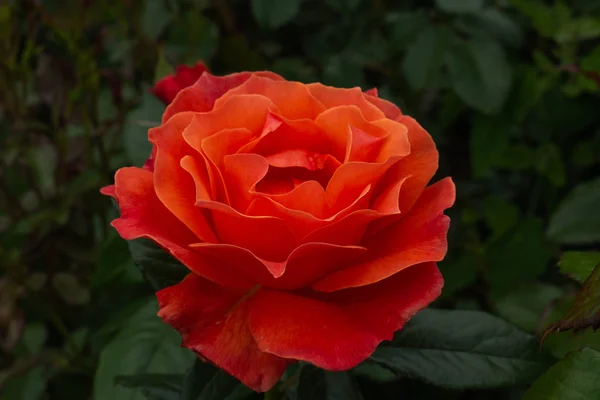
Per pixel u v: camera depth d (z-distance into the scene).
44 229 0.52
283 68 0.54
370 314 0.30
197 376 0.33
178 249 0.30
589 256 0.33
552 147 0.51
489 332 0.35
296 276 0.31
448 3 0.49
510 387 0.34
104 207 0.51
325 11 0.62
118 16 0.53
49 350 0.52
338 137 0.32
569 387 0.31
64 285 0.52
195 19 0.54
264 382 0.30
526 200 0.55
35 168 0.53
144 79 0.55
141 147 0.42
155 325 0.42
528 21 0.53
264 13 0.54
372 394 0.46
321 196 0.30
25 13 0.52
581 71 0.43
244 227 0.30
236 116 0.32
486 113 0.48
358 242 0.31
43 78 0.51
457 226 0.48
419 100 0.55
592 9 0.52
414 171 0.32
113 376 0.40
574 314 0.30
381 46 0.56
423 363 0.34
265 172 0.30
